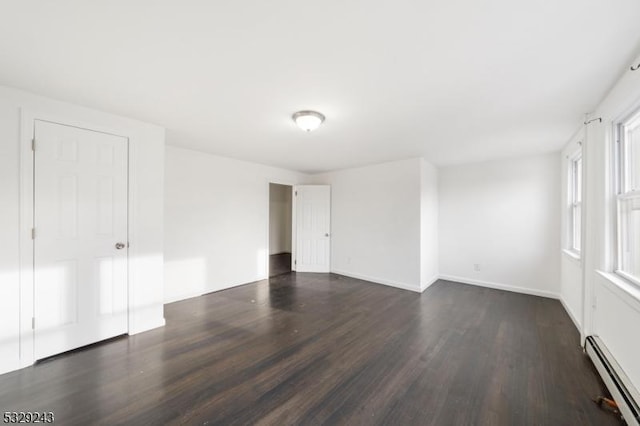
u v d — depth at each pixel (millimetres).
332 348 2502
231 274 4562
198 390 1890
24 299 2146
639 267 1939
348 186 5406
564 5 1240
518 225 4289
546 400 1817
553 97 2191
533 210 4172
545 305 3688
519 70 1805
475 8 1269
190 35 1474
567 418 1659
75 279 2402
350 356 2363
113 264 2621
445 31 1429
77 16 1322
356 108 2447
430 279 4734
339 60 1712
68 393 1844
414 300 3896
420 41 1515
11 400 1770
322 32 1445
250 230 4875
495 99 2242
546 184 4066
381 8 1272
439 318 3232
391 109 2459
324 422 1609
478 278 4672
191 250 4039
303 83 2004
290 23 1379
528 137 3281
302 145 3721
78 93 2170
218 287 4371
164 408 1714
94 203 2500
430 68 1793
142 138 2805
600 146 2297
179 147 3867
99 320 2545
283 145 3730
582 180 2613
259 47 1583
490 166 4555
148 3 1239
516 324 3061
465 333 2830
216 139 3451
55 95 2203
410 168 4469
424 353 2422
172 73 1873
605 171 2234
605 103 2162
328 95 2193
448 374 2105
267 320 3160
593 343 2244
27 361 2150
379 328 2949
